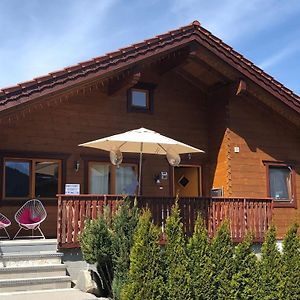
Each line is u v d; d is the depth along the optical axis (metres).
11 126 11.88
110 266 8.73
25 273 9.17
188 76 13.98
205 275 7.75
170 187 13.59
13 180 11.80
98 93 12.92
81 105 12.69
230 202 11.74
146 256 7.45
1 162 11.65
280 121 14.10
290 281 8.18
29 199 11.86
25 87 10.59
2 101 10.38
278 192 14.02
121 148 11.68
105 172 12.86
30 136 12.04
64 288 9.20
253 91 13.27
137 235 7.66
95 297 8.43
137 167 13.23
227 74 13.02
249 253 8.20
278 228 13.80
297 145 14.35
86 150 12.62
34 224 10.73
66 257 9.95
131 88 13.35
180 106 13.93
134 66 11.85
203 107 14.23
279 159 14.01
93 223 8.84
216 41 12.66
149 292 7.32
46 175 12.16
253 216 11.93
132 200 10.59
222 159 13.53
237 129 13.55
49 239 11.18
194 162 13.92
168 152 11.54
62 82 10.95
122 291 7.58
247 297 7.89
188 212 11.19
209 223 11.37
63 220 9.95
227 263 7.96
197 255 7.85
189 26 12.38
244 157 13.53
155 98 13.65
